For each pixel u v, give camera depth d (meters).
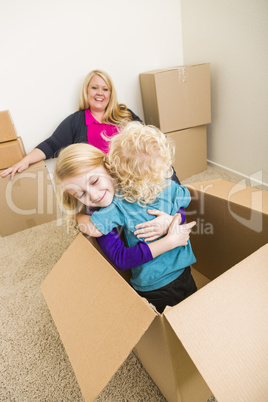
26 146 1.80
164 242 0.69
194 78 1.61
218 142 1.92
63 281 0.63
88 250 0.60
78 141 1.69
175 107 1.65
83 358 0.51
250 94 1.51
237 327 0.43
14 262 1.42
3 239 1.63
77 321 0.55
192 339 0.41
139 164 0.73
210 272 1.05
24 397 0.82
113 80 1.83
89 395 0.46
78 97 1.78
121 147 0.73
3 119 1.44
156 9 1.75
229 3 1.42
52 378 0.85
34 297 1.18
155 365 0.66
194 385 0.66
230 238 0.83
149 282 0.73
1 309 1.14
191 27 1.77
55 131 1.71
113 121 1.74
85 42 1.67
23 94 1.66
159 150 0.75
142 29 1.77
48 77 1.67
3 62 1.55
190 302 0.44
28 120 1.73
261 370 0.40
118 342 0.45
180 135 1.76
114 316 0.48
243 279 0.48
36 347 0.96
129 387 0.80
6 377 0.88
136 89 1.91
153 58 1.88
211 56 1.69
